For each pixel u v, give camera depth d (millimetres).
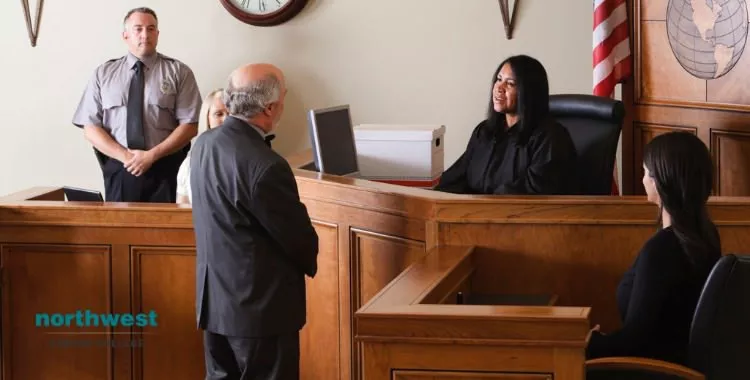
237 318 3580
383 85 6164
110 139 5793
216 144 3600
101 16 6387
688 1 4859
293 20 6203
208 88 6305
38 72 6480
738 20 4641
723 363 2836
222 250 3586
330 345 4254
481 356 2748
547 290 3674
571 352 2691
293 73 6238
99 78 5848
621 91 5383
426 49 6094
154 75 5840
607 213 3605
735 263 2783
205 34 6273
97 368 4586
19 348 4602
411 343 2775
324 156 4422
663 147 2938
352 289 4094
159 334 4535
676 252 2912
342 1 6141
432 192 3852
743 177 4695
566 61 5957
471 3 6012
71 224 4500
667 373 2844
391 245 3908
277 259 3596
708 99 4832
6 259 4555
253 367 3631
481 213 3672
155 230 4461
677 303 2908
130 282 4508
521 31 5980
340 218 4098
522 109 4027
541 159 3994
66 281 4547
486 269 3703
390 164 4727
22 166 6582
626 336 2924
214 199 3582
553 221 3637
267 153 3549
